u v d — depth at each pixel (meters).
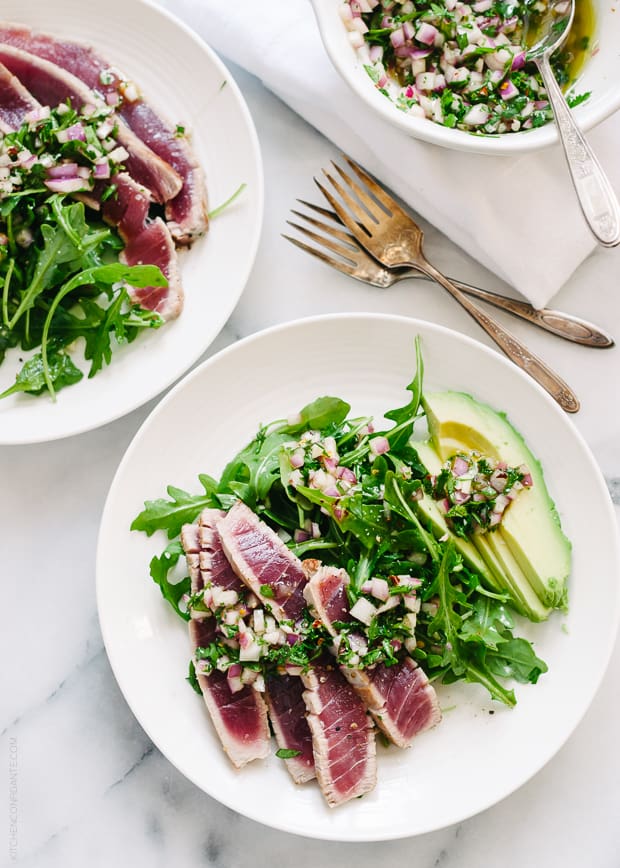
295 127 0.67
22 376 0.62
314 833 0.57
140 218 0.64
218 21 0.65
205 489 0.62
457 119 0.60
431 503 0.59
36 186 0.63
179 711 0.60
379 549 0.58
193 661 0.60
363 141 0.64
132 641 0.61
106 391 0.63
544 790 0.63
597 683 0.59
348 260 0.65
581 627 0.60
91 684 0.64
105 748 0.64
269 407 0.63
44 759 0.64
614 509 0.63
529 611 0.59
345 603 0.58
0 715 0.64
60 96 0.64
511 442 0.60
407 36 0.60
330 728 0.58
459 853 0.63
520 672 0.59
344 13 0.59
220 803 0.63
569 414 0.65
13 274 0.63
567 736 0.59
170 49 0.64
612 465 0.65
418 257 0.64
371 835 0.57
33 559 0.65
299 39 0.64
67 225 0.60
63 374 0.63
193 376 0.61
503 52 0.59
